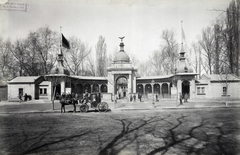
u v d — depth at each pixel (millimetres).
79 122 14836
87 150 8617
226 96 32656
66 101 20641
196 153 8266
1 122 15062
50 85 37906
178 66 39938
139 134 11125
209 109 22156
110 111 21078
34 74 43219
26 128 12891
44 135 11078
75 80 43000
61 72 38688
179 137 10523
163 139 10164
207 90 36812
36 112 20328
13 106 26047
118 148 8844
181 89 38406
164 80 44938
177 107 23266
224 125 13359
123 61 44219
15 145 9367
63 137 10633
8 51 36188
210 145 9234
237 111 20188
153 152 8367
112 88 43094
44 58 42500
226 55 22969
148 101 33531
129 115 18141
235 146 9070
